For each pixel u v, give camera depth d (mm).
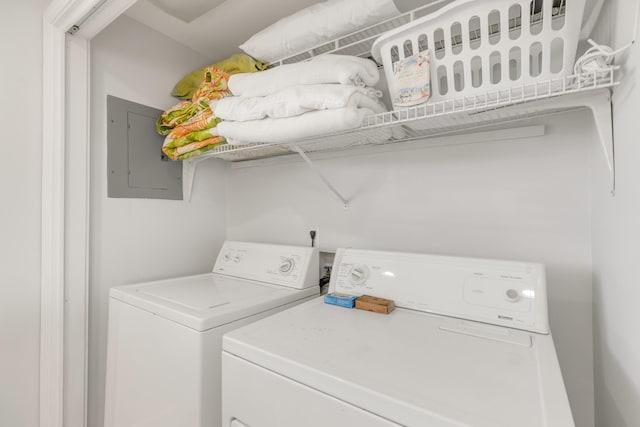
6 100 1286
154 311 1180
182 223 1909
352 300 1134
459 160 1312
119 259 1619
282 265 1535
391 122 1028
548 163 1132
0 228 1272
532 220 1159
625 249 689
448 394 598
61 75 1376
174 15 1620
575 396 1067
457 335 881
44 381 1350
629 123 655
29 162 1341
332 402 658
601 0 792
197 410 984
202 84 1542
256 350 799
